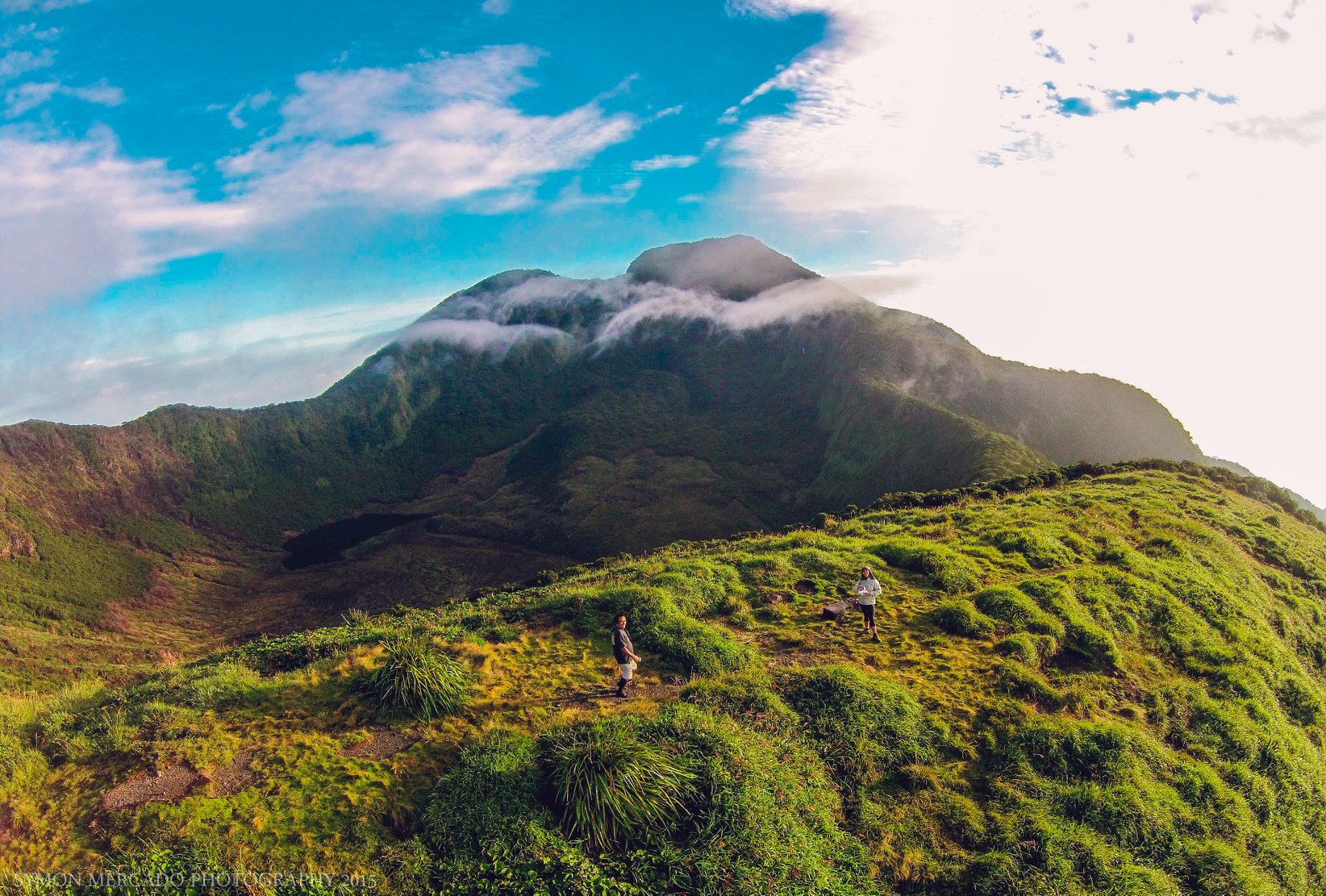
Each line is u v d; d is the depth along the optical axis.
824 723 13.11
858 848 10.71
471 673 15.13
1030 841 10.92
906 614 18.67
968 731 13.46
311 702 13.96
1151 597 19.83
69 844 10.12
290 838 10.16
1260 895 10.96
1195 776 13.25
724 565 21.55
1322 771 15.55
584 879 9.41
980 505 31.38
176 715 13.09
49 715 13.30
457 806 10.59
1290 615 22.94
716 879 9.50
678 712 12.57
